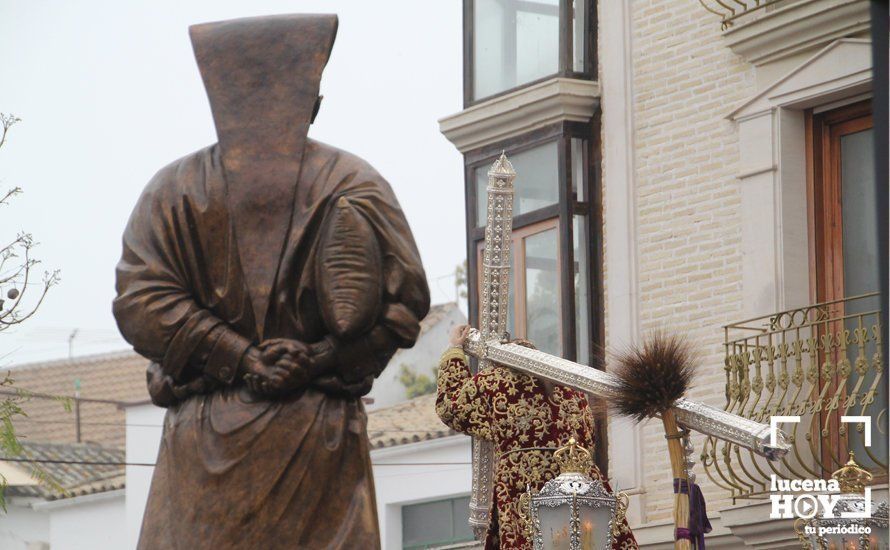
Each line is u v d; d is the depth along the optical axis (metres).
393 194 8.10
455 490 27.05
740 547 15.88
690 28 17.27
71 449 33.53
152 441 32.56
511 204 8.84
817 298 16.03
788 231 16.11
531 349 8.66
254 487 7.75
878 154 6.79
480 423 8.62
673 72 17.38
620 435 17.33
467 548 21.61
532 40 18.67
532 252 18.47
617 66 17.91
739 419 8.14
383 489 27.64
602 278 17.98
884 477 14.28
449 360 8.75
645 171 17.55
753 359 15.38
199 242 7.96
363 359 7.87
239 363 7.83
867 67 15.41
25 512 32.53
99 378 37.34
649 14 17.66
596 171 18.12
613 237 17.78
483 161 19.06
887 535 8.27
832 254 15.98
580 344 18.02
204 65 8.19
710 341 16.75
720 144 16.84
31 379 37.00
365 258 7.84
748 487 15.83
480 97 19.22
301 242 7.90
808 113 16.23
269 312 7.88
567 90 18.03
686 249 17.08
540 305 18.34
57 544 32.31
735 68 16.78
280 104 8.10
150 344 7.90
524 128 18.56
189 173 8.08
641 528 17.00
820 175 16.09
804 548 8.58
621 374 8.27
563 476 8.10
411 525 27.48
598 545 8.02
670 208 17.28
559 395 8.63
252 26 8.24
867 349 15.57
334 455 7.83
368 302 7.80
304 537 7.75
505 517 8.52
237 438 7.79
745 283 16.47
